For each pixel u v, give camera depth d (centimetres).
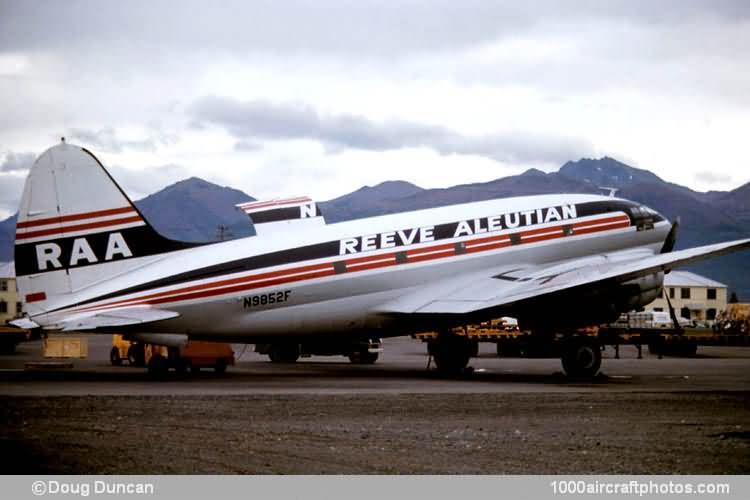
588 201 3597
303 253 3102
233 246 3044
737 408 2231
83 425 1819
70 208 2877
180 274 2939
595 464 1453
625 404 2311
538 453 1548
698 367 4078
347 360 5009
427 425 1883
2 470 1367
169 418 1942
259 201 3195
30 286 2842
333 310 3144
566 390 2703
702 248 3142
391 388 2738
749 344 6888
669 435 1766
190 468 1383
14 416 1945
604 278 3061
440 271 3288
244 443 1617
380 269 3195
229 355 3512
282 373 3459
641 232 3641
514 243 3412
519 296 3097
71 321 2794
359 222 3250
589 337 3247
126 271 2914
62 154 2883
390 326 3284
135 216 2938
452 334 3572
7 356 5306
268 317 3052
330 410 2125
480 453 1544
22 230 2845
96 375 3238
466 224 3369
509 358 5166
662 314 9625
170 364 3269
